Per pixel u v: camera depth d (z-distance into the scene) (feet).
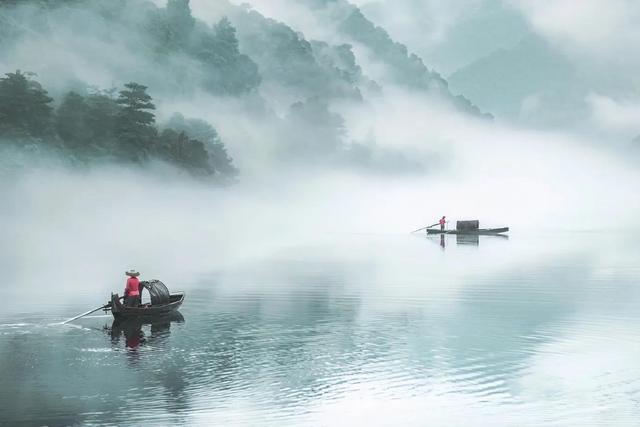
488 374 92.84
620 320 128.77
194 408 79.56
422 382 89.51
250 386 87.81
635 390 85.76
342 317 133.28
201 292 167.43
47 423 75.10
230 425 74.49
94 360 100.17
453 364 97.91
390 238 391.86
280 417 77.10
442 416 77.15
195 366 97.04
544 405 80.53
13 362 98.99
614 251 293.43
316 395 84.38
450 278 194.59
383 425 74.64
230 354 103.71
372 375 92.58
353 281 188.34
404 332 118.93
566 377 91.35
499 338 113.80
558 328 121.70
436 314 136.15
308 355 103.04
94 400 82.33
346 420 76.13
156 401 82.12
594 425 74.28
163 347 108.06
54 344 110.63
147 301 161.79
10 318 132.67
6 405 80.53
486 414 77.71
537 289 170.50
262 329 121.70
